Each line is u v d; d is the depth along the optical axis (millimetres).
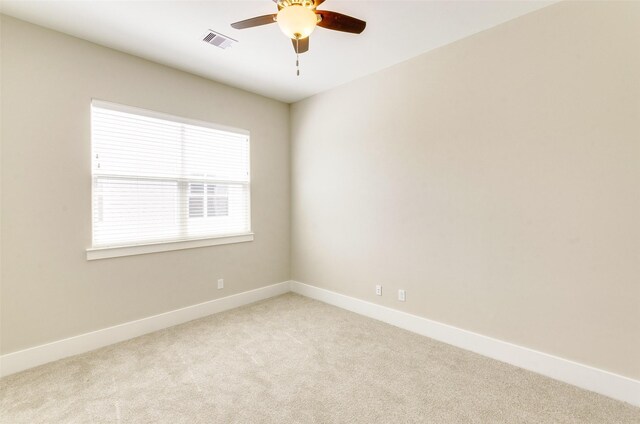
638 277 1764
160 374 2098
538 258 2102
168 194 2918
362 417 1682
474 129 2371
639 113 1738
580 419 1664
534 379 2029
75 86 2365
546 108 2043
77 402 1804
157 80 2807
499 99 2240
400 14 2092
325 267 3605
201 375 2088
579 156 1931
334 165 3457
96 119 2477
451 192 2516
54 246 2291
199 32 2316
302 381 2018
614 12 1798
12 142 2117
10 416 1687
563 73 1973
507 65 2195
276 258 3891
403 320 2857
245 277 3555
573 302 1975
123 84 2604
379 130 3012
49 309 2273
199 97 3109
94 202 2490
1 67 2074
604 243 1861
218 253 3295
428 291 2686
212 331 2795
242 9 2043
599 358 1891
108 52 2523
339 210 3418
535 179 2100
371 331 2793
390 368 2172
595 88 1866
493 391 1904
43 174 2236
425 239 2691
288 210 4027
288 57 2715
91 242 2459
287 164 4004
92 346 2451
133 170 2686
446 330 2568
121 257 2615
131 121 2664
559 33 1978
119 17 2123
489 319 2336
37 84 2203
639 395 1760
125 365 2213
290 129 4012
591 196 1896
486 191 2324
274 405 1782
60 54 2295
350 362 2254
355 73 3068
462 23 2209
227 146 3375
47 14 2082
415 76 2715
